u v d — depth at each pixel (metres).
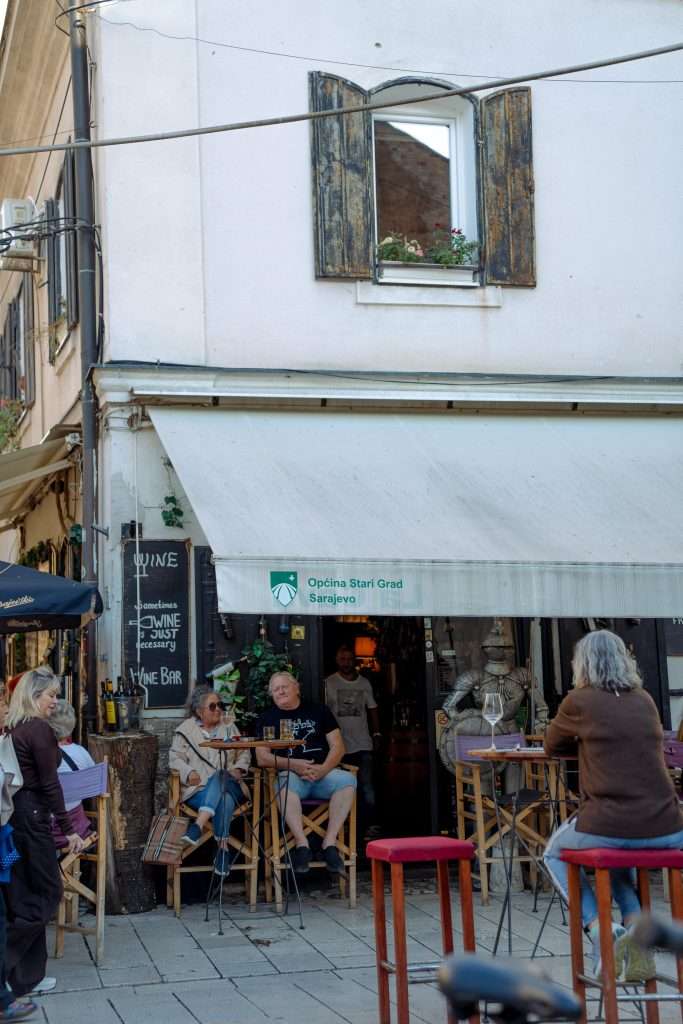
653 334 11.73
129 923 8.73
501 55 11.61
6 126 15.40
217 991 6.91
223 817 8.92
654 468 10.47
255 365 10.70
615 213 11.76
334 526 9.01
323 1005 6.61
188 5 10.78
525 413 11.12
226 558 8.48
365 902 9.40
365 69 11.23
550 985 2.01
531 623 11.06
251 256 10.78
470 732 10.02
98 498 10.58
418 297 11.12
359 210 11.03
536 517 9.54
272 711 9.60
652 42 12.03
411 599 8.78
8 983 6.62
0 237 12.77
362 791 11.27
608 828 5.76
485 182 11.38
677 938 2.12
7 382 18.39
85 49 10.81
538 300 11.46
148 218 10.54
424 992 6.87
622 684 6.01
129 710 9.55
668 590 9.32
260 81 10.92
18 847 6.70
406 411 10.81
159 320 10.48
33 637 16.44
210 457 9.58
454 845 5.91
